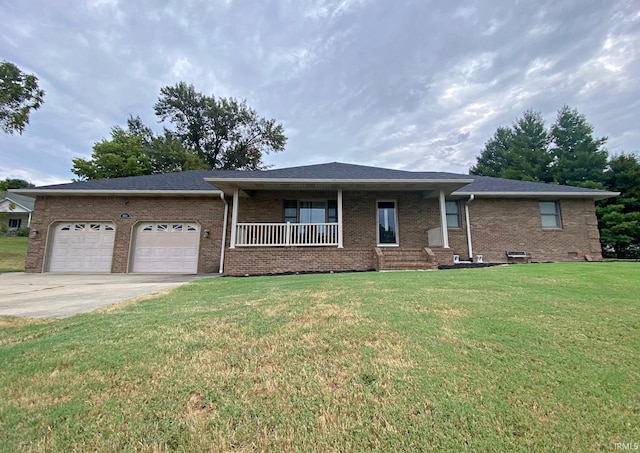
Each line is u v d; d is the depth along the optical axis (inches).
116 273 469.7
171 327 141.7
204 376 97.5
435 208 510.6
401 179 424.8
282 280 296.2
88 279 375.2
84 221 487.2
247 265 404.8
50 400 86.9
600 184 869.8
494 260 501.0
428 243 498.9
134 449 69.6
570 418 76.7
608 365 100.9
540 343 116.7
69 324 151.9
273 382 93.7
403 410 80.1
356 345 117.3
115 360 108.4
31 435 73.7
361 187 455.2
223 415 79.8
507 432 72.4
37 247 475.8
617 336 123.1
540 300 175.9
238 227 435.8
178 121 1300.4
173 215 494.0
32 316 173.2
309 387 91.0
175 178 554.3
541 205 524.4
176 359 109.0
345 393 87.8
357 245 497.4
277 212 500.4
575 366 100.1
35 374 100.0
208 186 507.8
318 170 490.0
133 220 489.7
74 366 104.9
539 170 1043.3
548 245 509.7
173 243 491.5
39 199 486.3
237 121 1347.2
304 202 511.5
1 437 73.2
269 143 1400.1
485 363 102.1
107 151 1087.0
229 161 1346.0
